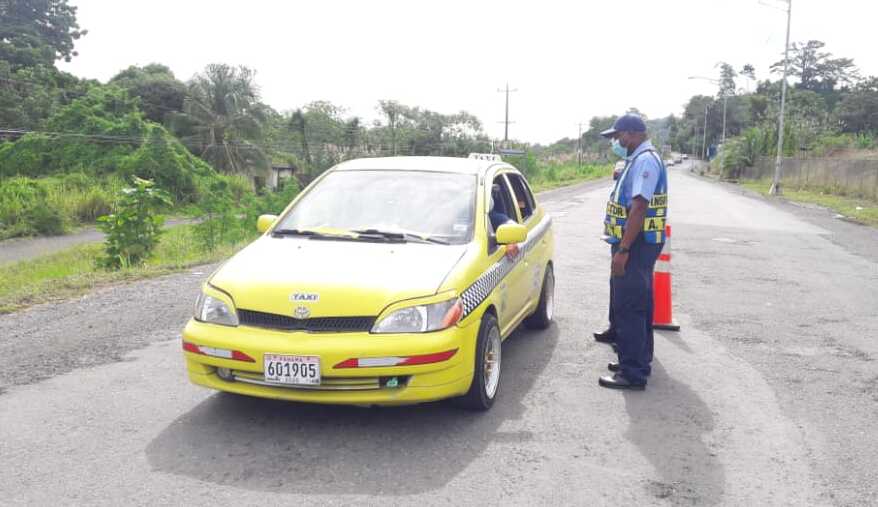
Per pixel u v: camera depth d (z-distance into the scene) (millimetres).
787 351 6211
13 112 51562
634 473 3742
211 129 53781
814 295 8727
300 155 62469
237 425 4254
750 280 9758
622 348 5113
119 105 51719
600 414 4590
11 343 5969
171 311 7203
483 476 3654
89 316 6969
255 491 3436
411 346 3906
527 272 5887
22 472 3602
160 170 41906
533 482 3604
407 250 4582
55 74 60812
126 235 11891
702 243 13844
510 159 53250
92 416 4367
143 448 3910
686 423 4465
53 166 44656
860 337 6711
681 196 31500
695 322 7277
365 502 3344
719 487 3605
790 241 14391
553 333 6695
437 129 82688
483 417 4488
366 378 3953
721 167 59719
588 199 28891
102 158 43875
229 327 4059
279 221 5184
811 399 4961
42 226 32125
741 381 5344
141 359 5559
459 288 4230
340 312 3939
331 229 4949
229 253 11883
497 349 4781
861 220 19953
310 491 3445
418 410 4574
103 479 3535
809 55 134000
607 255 11914
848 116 87688
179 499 3340
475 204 5113
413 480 3588
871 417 4629
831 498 3510
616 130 5109
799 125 55375
